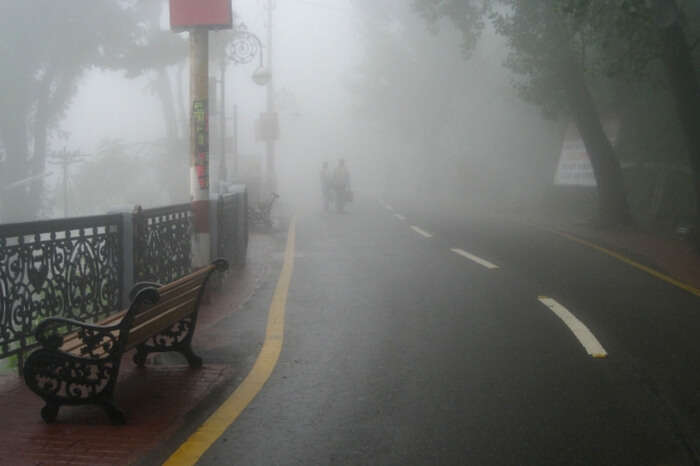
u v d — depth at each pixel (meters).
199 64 9.56
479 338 7.42
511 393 5.62
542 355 6.74
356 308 9.03
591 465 4.28
